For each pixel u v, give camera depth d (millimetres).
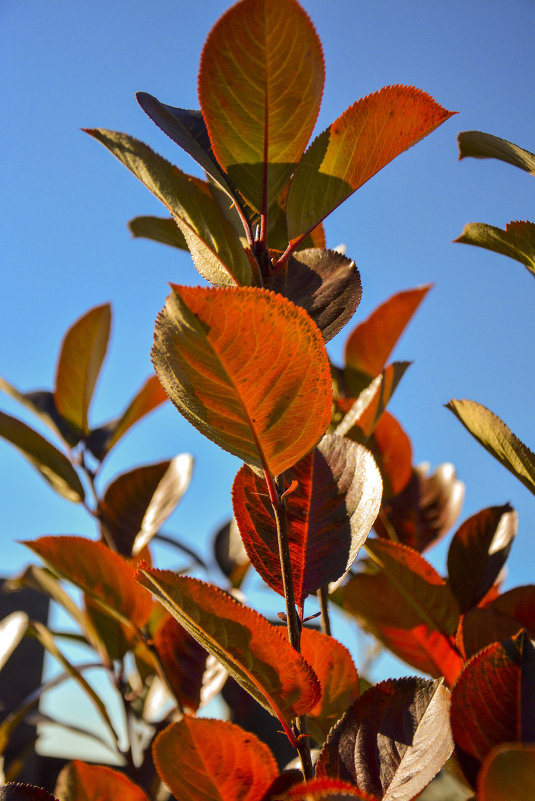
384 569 614
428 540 714
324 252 583
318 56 522
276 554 551
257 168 540
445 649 623
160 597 510
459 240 609
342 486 567
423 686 524
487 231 598
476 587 631
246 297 476
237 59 520
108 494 764
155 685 794
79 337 858
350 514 557
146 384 855
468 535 643
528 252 595
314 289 572
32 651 1214
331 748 520
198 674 649
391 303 746
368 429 631
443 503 729
